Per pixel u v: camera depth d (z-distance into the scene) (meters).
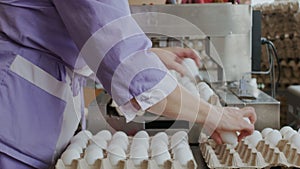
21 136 0.83
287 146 0.87
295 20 2.57
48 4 0.83
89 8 0.74
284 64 2.65
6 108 0.82
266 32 2.67
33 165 0.84
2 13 0.85
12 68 0.83
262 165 0.81
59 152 0.87
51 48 0.84
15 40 0.84
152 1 1.39
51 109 0.85
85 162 0.79
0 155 0.83
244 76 1.46
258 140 0.92
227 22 1.39
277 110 1.13
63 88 0.87
